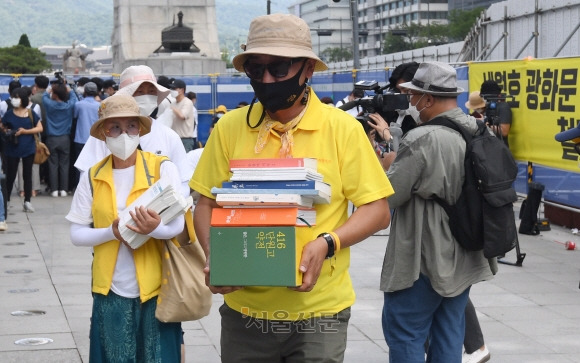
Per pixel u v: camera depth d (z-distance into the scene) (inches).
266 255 135.2
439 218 195.0
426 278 197.0
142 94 236.7
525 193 538.0
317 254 138.2
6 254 426.0
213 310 317.4
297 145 148.3
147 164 186.7
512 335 283.4
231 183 140.0
